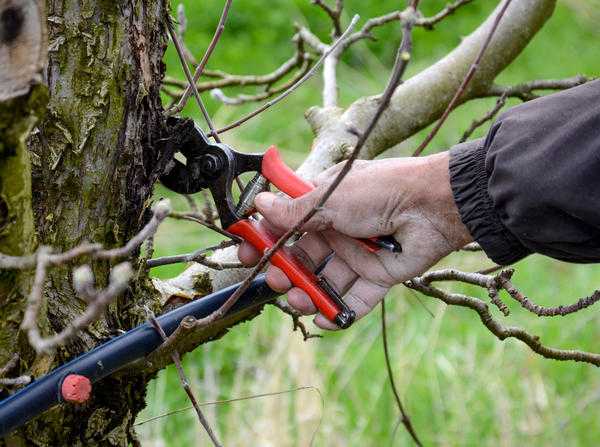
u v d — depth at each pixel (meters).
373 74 5.24
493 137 1.32
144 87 1.23
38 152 1.17
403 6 5.78
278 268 1.36
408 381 3.23
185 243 3.79
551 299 3.74
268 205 1.34
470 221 1.31
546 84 1.95
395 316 3.58
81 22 1.16
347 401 3.16
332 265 1.47
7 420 1.08
